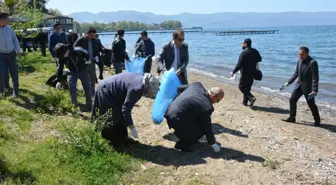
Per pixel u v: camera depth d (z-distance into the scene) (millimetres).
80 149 5922
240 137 7668
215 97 6371
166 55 8086
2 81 8953
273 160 6367
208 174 5656
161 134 7406
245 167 5945
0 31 8555
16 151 5703
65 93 9828
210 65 26266
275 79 18531
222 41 73750
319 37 83812
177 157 6273
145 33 11586
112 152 6125
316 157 6918
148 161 6074
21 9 15227
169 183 5371
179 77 7953
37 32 17109
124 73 6148
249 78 11461
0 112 7500
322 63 26922
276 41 66250
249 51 11203
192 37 108250
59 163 5508
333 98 13734
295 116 10164
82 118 7887
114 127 6250
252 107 11656
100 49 10391
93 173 5352
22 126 6852
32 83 11148
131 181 5359
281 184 5492
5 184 4621
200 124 6324
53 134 6688
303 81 9508
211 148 6750
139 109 9469
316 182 5695
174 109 6293
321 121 10273
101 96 6090
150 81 5855
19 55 8977
